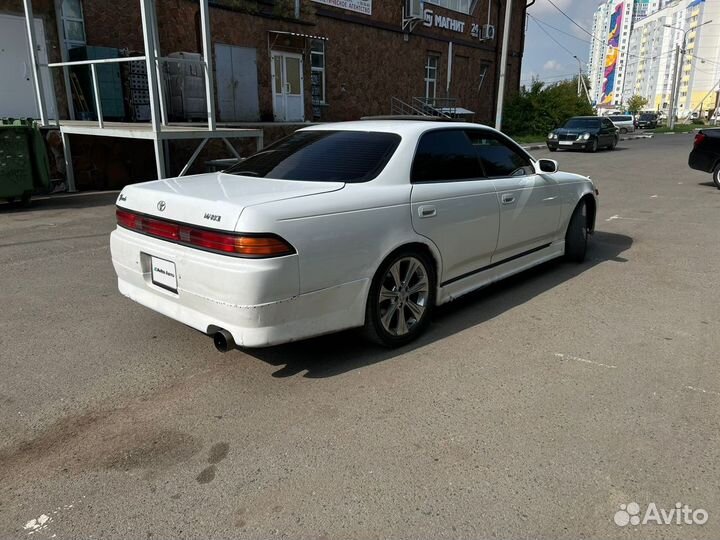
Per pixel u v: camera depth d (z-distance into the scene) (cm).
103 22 1331
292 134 448
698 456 262
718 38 9881
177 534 216
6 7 1207
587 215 616
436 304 407
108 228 738
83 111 1299
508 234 465
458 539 213
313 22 1770
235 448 270
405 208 363
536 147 2400
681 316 445
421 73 2305
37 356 369
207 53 898
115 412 303
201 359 366
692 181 1324
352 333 407
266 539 213
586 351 378
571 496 236
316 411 302
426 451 267
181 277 321
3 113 1248
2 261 585
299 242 304
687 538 213
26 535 216
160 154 866
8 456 265
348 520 223
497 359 365
